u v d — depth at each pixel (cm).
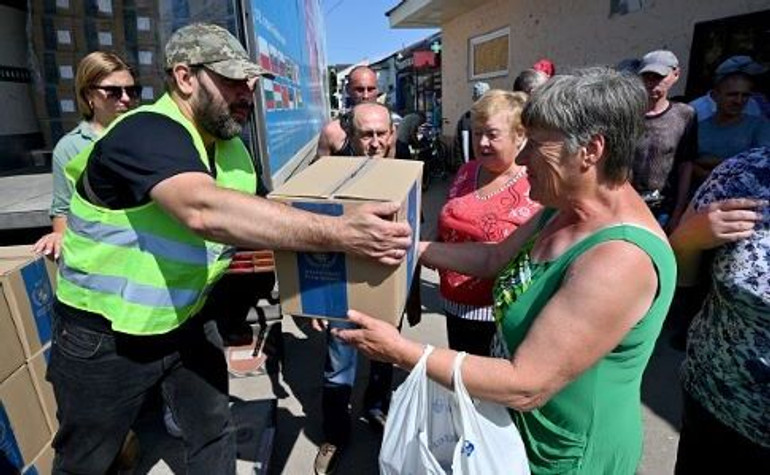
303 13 525
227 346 315
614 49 542
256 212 113
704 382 132
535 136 106
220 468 182
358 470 233
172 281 145
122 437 168
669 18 464
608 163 101
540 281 111
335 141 289
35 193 322
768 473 124
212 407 179
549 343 98
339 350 221
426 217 688
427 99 1525
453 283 193
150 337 156
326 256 114
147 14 437
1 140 424
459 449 105
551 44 667
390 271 111
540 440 119
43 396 202
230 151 165
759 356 116
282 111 333
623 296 94
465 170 199
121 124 131
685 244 126
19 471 186
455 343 203
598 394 108
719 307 127
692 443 141
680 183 340
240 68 135
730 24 398
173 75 139
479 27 888
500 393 102
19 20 444
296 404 285
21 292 192
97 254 141
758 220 111
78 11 431
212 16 310
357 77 339
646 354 109
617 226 100
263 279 262
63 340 154
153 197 124
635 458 122
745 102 336
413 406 111
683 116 331
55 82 448
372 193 116
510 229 175
